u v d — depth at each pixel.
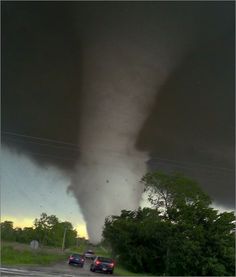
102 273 37.81
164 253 49.72
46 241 61.59
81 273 31.72
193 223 49.69
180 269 48.03
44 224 60.44
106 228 54.38
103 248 61.97
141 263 49.97
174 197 51.81
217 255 48.34
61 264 41.97
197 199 51.38
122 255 51.47
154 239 50.56
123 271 47.69
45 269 30.36
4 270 24.55
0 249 37.41
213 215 49.75
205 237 48.72
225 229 49.47
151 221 50.41
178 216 50.47
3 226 51.25
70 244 69.12
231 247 48.72
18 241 53.91
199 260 47.75
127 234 51.06
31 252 42.28
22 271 25.22
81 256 44.25
